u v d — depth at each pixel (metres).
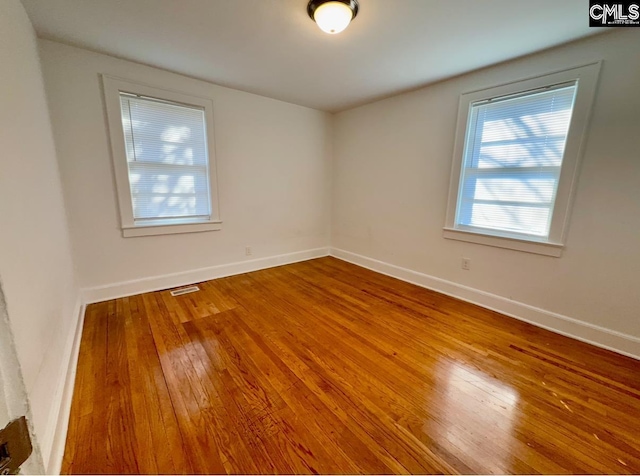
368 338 2.04
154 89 2.54
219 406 1.39
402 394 1.49
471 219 2.69
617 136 1.81
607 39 1.79
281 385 1.55
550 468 1.11
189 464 1.10
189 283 3.07
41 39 2.02
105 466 1.08
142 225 2.70
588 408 1.41
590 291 2.00
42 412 1.01
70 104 2.20
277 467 1.10
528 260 2.28
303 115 3.74
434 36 1.89
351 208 3.97
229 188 3.22
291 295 2.82
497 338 2.06
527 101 2.21
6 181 0.97
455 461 1.13
